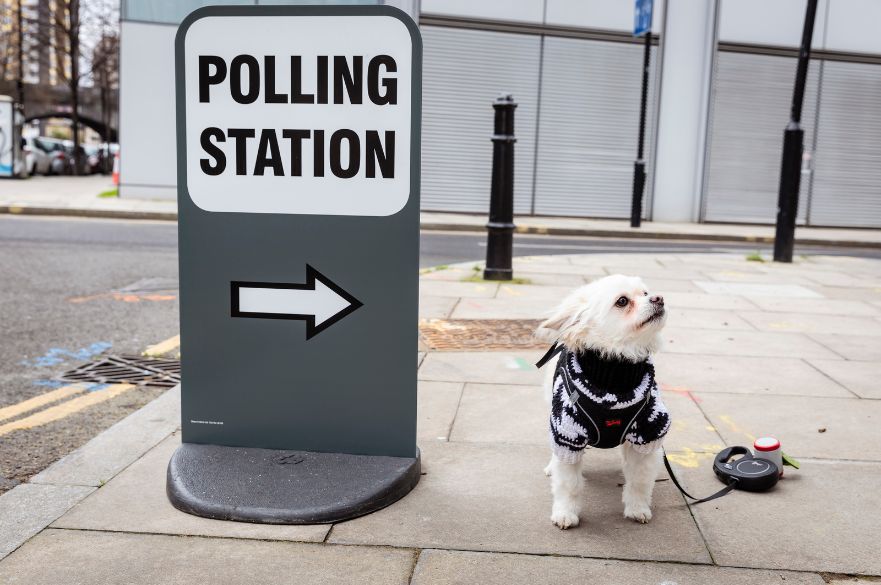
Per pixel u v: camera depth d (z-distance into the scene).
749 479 3.23
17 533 2.81
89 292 7.98
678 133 19.12
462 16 18.17
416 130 3.12
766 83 19.16
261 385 3.37
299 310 3.30
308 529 2.86
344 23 3.10
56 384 4.95
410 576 2.54
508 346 5.66
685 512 3.05
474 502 3.11
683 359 5.41
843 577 2.57
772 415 4.21
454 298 7.64
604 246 14.05
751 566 2.63
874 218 20.36
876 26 19.31
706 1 18.64
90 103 46.91
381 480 3.11
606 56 18.77
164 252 11.00
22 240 11.71
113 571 2.55
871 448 3.74
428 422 4.04
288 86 3.16
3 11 38.03
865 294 8.55
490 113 18.70
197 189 3.28
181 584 2.48
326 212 3.22
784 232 11.47
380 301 3.25
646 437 2.83
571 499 2.91
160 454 3.61
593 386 2.79
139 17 18.44
